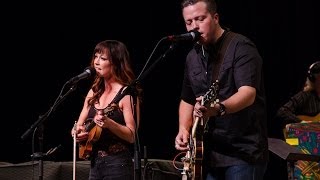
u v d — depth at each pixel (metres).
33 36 11.46
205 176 5.77
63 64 11.55
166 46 11.52
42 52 11.50
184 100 6.30
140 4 11.66
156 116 11.91
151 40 11.64
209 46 5.74
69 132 11.62
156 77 11.88
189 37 5.61
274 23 11.75
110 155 6.70
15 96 11.45
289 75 11.79
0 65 11.36
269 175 12.18
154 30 11.64
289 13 11.74
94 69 6.96
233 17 11.71
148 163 8.02
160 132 11.92
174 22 11.63
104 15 11.63
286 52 11.77
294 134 8.71
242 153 5.54
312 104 9.80
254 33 11.73
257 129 5.59
